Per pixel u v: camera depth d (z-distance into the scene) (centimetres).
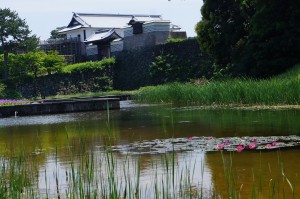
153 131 1151
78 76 4734
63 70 4731
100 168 680
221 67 3359
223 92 1905
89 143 984
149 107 2186
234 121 1252
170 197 527
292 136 915
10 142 1104
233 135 981
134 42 4909
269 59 2475
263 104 1695
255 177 596
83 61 5916
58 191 578
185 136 1010
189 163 699
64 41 6084
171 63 4181
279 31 2441
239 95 1839
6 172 698
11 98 4278
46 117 1952
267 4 2456
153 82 4362
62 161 778
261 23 2481
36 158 820
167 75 4188
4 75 4703
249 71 2564
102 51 5719
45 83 4662
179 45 4147
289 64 2419
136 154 802
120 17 7162
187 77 3975
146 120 1482
